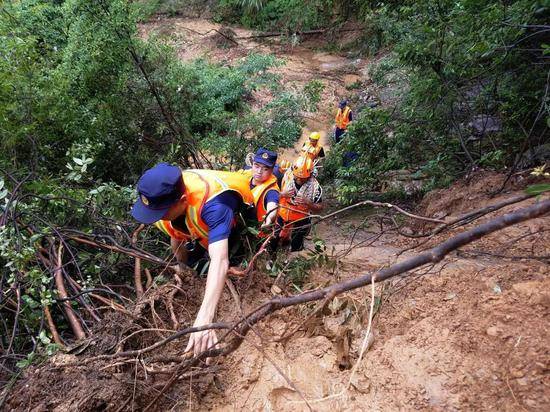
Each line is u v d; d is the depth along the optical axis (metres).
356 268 3.61
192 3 22.59
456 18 5.40
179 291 2.92
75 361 2.42
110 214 4.17
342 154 8.28
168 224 2.98
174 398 2.33
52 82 6.08
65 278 3.44
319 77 16.03
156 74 7.75
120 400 2.23
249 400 2.31
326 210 7.80
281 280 3.30
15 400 2.29
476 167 5.97
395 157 7.09
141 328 2.63
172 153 6.88
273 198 3.97
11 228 3.36
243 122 9.19
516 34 4.66
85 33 6.91
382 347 2.42
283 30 19.86
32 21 7.70
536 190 1.94
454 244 1.51
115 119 7.10
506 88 6.00
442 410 2.00
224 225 2.41
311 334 2.69
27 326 3.12
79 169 4.23
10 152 5.13
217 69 13.07
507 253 3.43
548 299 2.32
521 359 2.07
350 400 2.20
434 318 2.50
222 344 2.54
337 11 18.58
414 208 6.57
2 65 5.52
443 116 6.61
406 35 7.31
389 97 12.14
